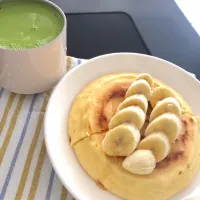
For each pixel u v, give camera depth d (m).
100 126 0.27
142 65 0.33
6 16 0.30
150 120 0.26
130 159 0.24
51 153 0.25
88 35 0.40
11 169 0.26
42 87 0.31
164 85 0.31
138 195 0.25
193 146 0.27
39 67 0.29
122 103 0.27
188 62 0.39
